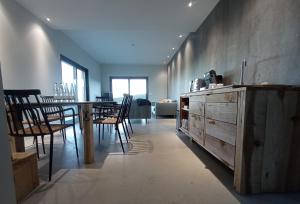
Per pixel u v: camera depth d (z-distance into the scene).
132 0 2.76
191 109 2.41
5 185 0.61
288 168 1.26
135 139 2.83
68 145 2.51
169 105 5.64
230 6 2.43
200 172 1.60
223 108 1.46
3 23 2.53
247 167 1.21
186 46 5.01
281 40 1.51
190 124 2.47
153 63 9.04
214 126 1.64
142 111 4.80
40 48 3.47
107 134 3.25
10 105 1.39
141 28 3.91
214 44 2.99
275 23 1.58
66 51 4.84
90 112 1.82
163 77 9.28
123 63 9.04
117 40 5.32
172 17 3.35
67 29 4.03
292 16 1.40
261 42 1.78
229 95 1.37
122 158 1.96
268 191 1.25
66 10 3.08
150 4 2.88
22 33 2.93
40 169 1.68
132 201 1.16
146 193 1.25
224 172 1.60
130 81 9.27
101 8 3.01
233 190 1.29
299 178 1.28
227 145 1.40
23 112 1.61
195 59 4.12
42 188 1.32
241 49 2.16
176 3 2.85
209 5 2.92
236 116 1.27
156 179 1.47
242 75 2.05
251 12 1.95
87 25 3.74
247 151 1.20
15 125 1.46
